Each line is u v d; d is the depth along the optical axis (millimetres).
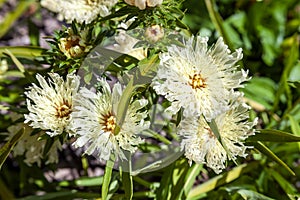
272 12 887
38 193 817
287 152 770
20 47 708
